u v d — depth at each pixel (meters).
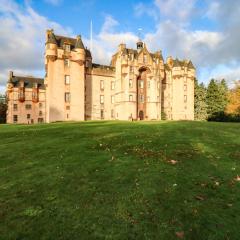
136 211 10.80
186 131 28.81
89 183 13.44
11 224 10.04
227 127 33.22
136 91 93.88
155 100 97.44
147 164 16.17
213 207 11.22
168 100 108.19
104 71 94.88
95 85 93.19
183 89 109.00
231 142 23.11
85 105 90.44
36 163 17.00
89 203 11.46
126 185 13.10
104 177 14.16
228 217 10.54
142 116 97.12
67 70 86.12
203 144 21.88
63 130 31.95
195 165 16.25
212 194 12.35
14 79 99.94
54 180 13.94
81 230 9.62
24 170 15.71
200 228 9.82
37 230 9.66
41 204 11.48
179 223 10.07
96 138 25.03
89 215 10.55
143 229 9.70
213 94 116.75
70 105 85.81
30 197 12.15
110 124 38.47
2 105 106.69
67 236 9.30
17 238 9.21
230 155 18.73
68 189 12.84
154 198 11.82
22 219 10.36
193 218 10.39
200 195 12.20
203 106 116.06
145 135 26.17
